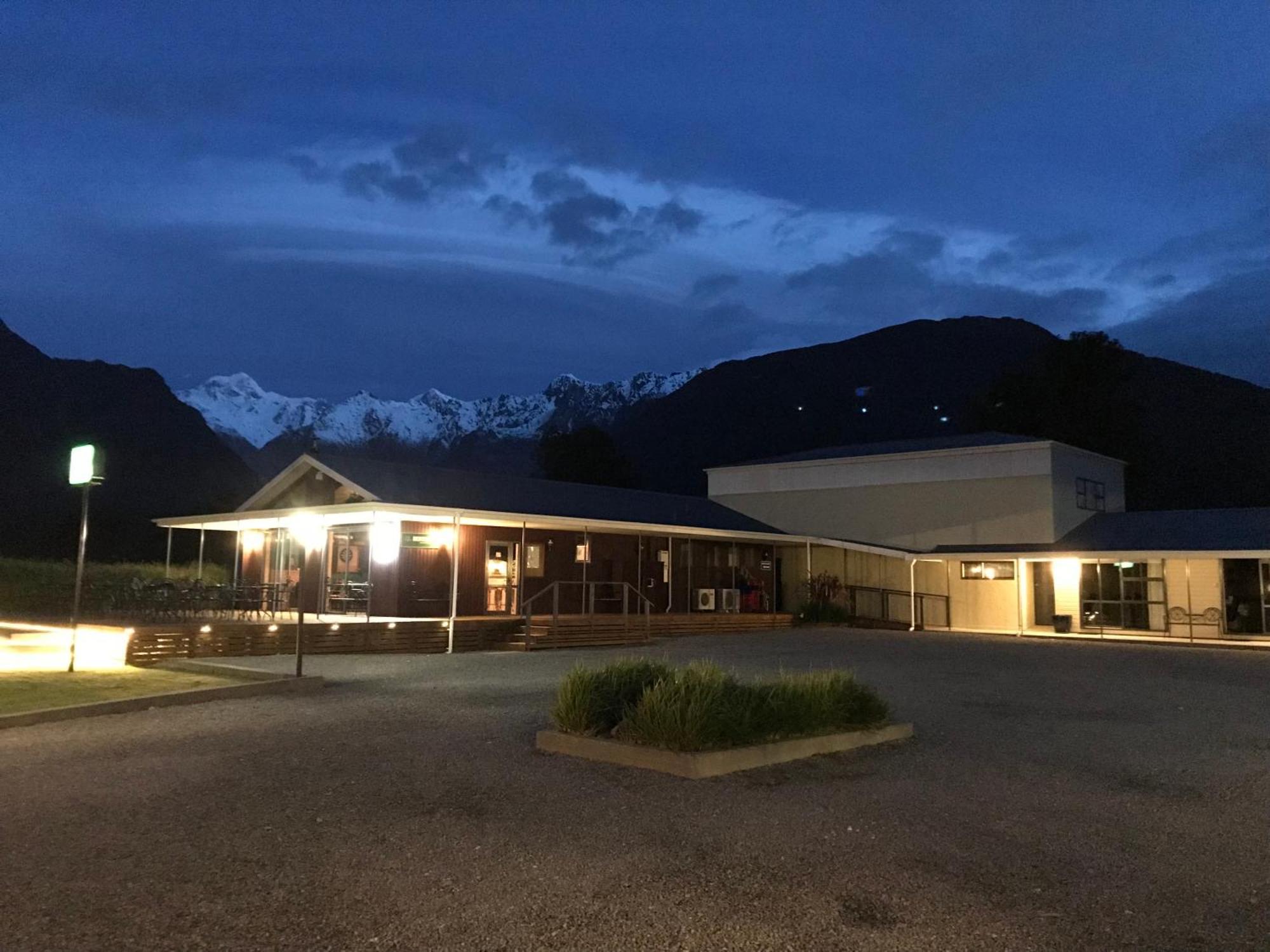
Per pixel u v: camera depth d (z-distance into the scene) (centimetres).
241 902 417
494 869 470
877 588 2931
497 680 1212
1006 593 2675
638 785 648
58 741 767
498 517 1895
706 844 521
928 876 480
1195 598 2403
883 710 862
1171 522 2664
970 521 2809
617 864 483
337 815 557
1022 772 736
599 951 378
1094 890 467
